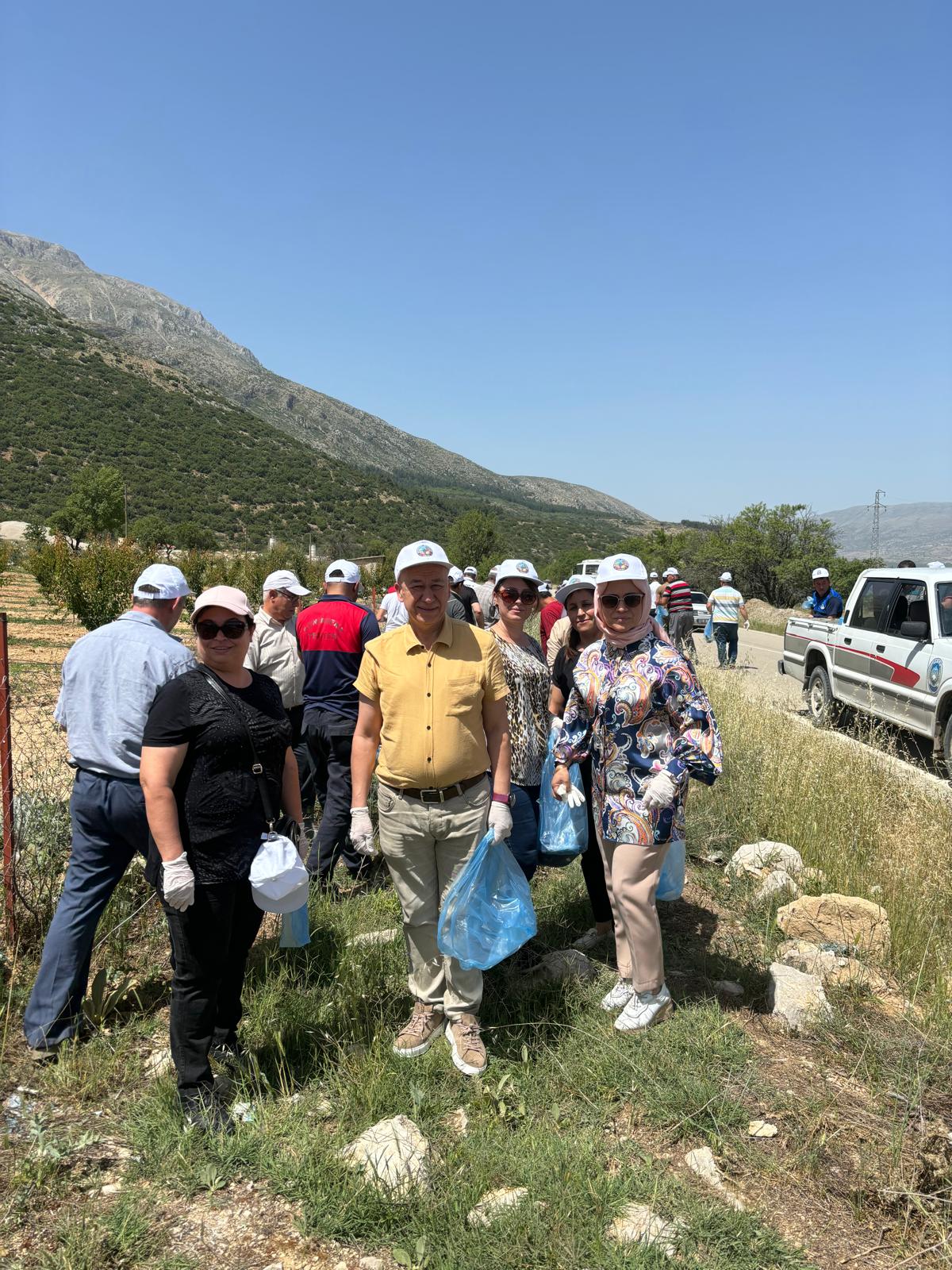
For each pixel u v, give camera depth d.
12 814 3.88
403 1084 2.98
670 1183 2.51
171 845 2.66
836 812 5.64
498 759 3.31
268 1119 2.80
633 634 3.37
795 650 11.88
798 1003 3.50
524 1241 2.28
